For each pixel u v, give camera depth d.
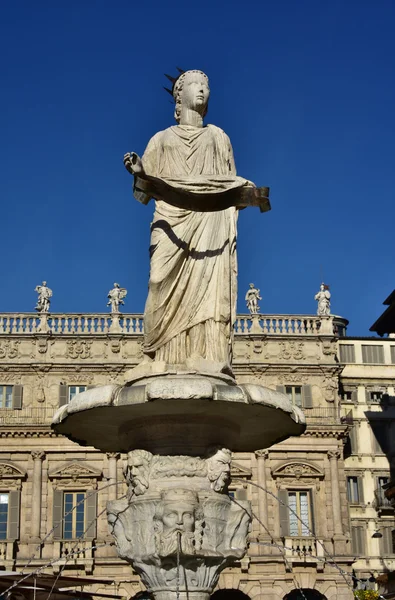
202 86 10.95
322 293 59.25
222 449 9.49
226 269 10.25
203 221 10.27
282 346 57.28
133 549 9.20
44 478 52.88
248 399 8.95
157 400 8.77
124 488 53.09
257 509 52.94
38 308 56.62
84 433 10.49
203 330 10.03
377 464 60.78
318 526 53.28
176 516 8.80
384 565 58.03
